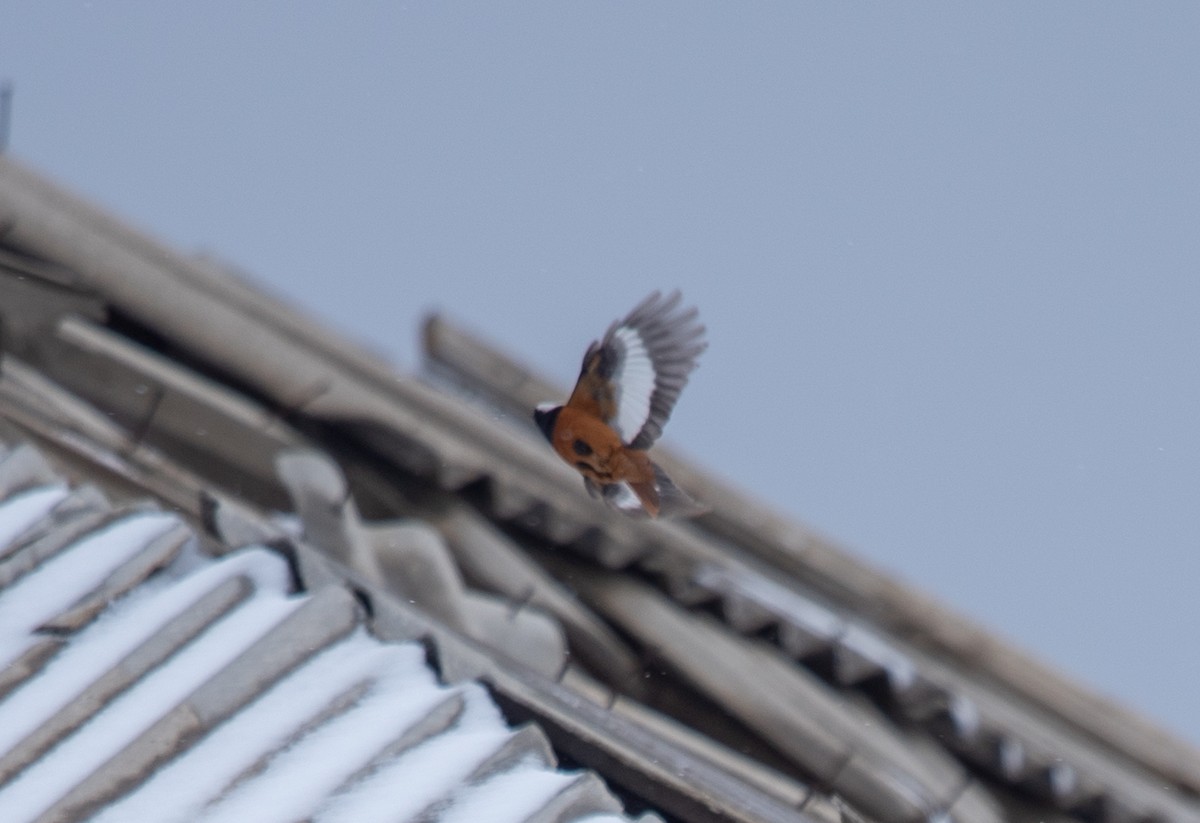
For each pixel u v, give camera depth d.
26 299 12.24
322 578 9.45
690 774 9.88
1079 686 14.05
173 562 9.62
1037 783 13.89
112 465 11.45
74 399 12.32
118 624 9.09
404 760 8.47
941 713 13.67
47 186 12.21
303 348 12.65
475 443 12.95
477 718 8.94
